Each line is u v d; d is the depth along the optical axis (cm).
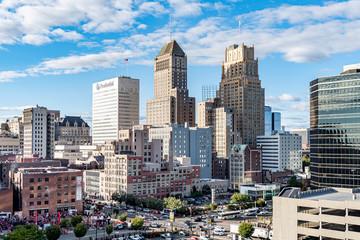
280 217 12569
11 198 19400
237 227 16988
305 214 12069
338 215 11506
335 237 11512
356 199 12950
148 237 16312
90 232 17000
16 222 17138
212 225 18862
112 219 18762
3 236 13250
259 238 16125
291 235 12319
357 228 11175
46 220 18412
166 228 18050
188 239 16062
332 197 13638
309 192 14400
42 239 13962
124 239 15612
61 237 15975
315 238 11869
